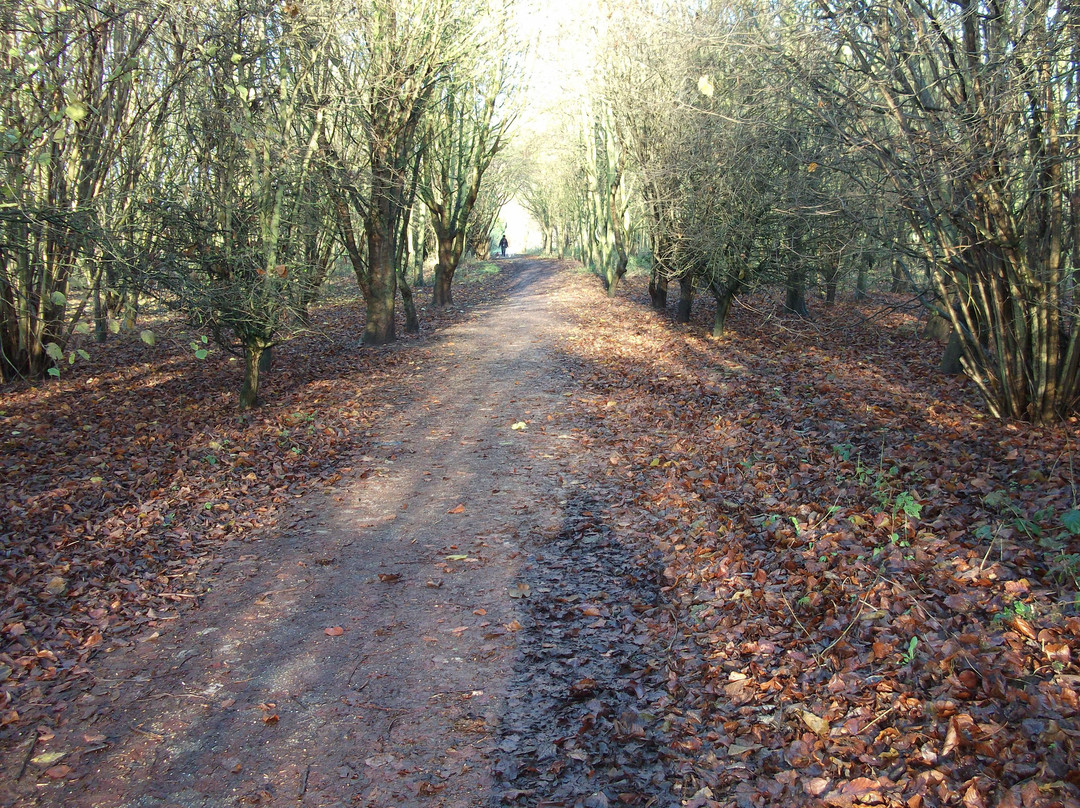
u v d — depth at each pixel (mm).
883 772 3051
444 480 8188
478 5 16438
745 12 10773
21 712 3961
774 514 5922
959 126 7070
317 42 11789
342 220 16359
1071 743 2865
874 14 7273
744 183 13453
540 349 17562
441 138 24969
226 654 4602
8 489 7617
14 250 7559
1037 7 6387
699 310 23469
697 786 3213
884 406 9773
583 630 4727
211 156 10977
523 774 3420
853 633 4027
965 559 4500
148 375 14391
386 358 16547
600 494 7395
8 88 8508
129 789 3402
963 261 8023
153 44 11938
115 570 5750
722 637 4352
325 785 3412
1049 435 7484
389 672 4363
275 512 7266
